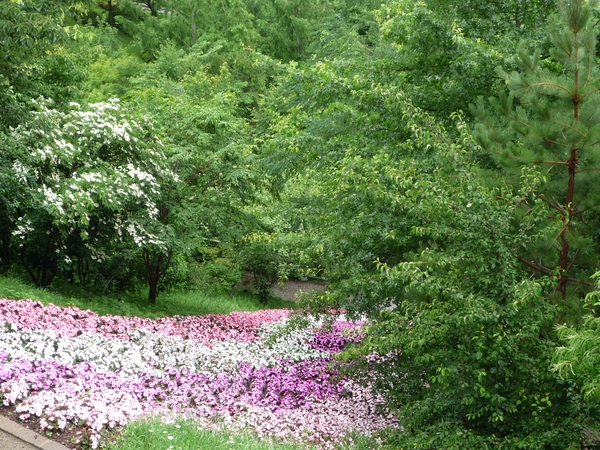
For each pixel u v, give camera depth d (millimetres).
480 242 6598
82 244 14281
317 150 12266
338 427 9242
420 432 7055
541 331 6918
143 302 16250
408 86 11875
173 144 16062
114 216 14047
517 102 10359
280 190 18109
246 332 15031
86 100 24312
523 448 6285
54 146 12961
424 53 11938
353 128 12148
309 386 11273
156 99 17578
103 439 5969
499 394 6578
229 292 23734
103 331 10922
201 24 45531
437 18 11531
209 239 17219
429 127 8008
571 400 6328
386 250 9094
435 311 6605
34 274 14977
